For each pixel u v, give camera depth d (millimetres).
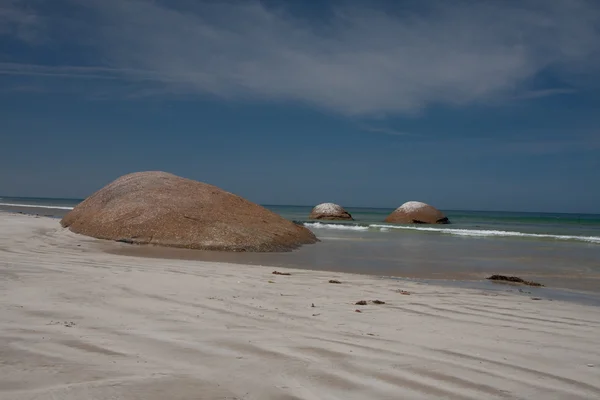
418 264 11734
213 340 4008
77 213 15336
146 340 3893
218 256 11680
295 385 3061
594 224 38906
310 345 4000
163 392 2809
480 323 5297
